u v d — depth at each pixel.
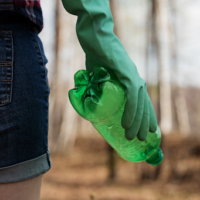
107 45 0.98
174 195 7.04
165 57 11.29
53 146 16.19
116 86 1.04
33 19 1.03
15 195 0.91
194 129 19.20
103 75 1.03
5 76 0.91
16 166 0.90
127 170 10.16
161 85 10.54
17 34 0.98
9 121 0.90
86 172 10.80
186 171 8.60
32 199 0.94
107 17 1.00
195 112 22.56
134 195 7.20
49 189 7.77
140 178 8.88
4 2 0.95
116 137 1.15
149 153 1.21
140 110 1.04
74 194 7.25
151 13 10.90
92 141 17.62
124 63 1.00
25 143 0.92
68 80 16.02
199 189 7.32
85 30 1.00
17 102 0.91
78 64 15.95
